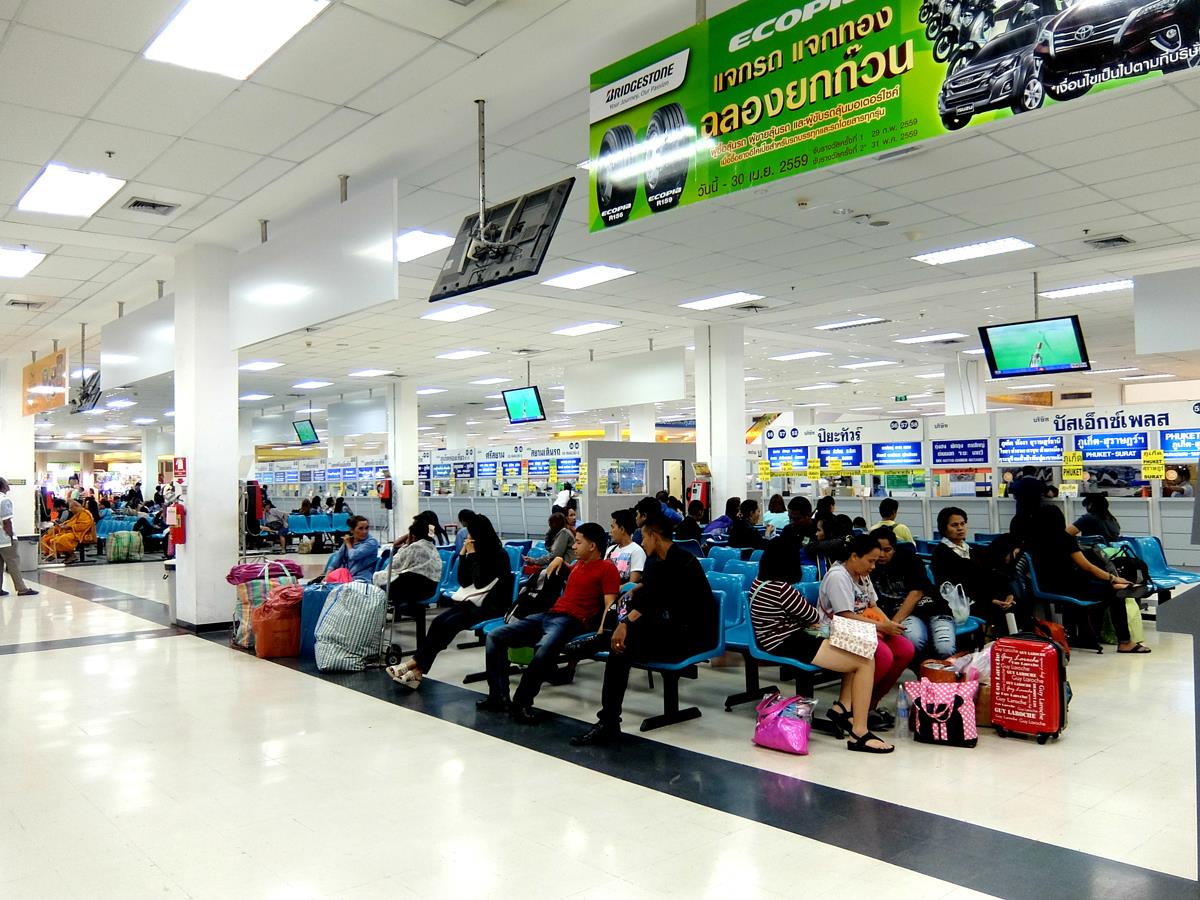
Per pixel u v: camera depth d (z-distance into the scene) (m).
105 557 16.77
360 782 3.78
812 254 8.89
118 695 5.44
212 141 5.51
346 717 4.88
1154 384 23.02
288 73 4.59
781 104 3.30
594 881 2.79
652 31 4.28
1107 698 5.14
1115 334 14.56
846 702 4.43
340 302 5.77
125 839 3.18
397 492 19.48
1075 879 2.76
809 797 3.54
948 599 5.32
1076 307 12.18
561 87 4.88
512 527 17.92
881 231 8.02
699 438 13.08
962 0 2.83
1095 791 3.59
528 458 16.78
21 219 7.11
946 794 3.56
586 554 5.08
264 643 6.62
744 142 3.42
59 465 40.41
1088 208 7.40
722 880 2.78
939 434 12.37
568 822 3.30
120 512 20.48
